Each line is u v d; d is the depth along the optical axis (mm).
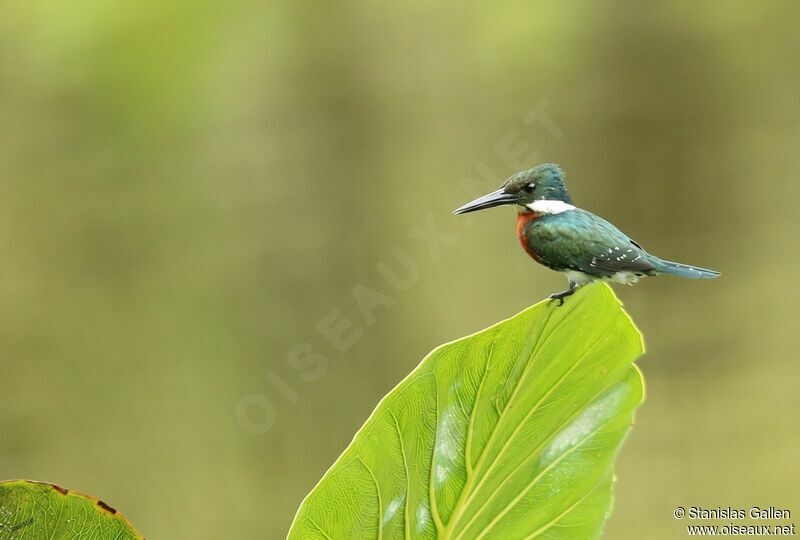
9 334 10594
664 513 10227
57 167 10641
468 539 8961
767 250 10359
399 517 8953
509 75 10344
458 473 8961
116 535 8641
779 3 10023
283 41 10477
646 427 10414
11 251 10594
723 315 10430
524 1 10242
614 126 10281
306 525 8945
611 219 10367
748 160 10312
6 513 8445
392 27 10430
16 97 10398
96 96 10477
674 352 10453
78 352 10727
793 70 10195
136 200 10750
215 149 10664
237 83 10539
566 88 10305
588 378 8969
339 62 10492
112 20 10227
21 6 10117
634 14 10188
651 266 9219
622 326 8969
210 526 10562
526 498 8961
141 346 10773
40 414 10695
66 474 10656
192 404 10633
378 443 8953
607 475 8961
